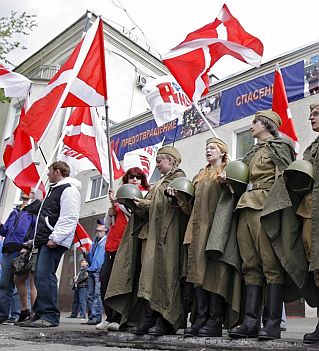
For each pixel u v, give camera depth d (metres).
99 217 15.92
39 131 5.68
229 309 3.46
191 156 12.79
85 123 7.04
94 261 7.50
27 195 6.67
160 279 3.66
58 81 5.77
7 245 5.98
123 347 2.88
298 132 10.18
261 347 2.72
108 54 19.92
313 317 8.58
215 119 12.32
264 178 3.31
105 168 6.91
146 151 7.23
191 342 3.13
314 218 2.86
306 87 10.33
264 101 11.20
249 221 3.22
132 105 20.25
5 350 2.48
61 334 3.79
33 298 5.91
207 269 3.36
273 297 3.02
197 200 3.56
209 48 5.62
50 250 4.90
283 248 3.00
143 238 3.97
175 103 6.45
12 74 7.29
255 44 5.59
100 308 7.23
